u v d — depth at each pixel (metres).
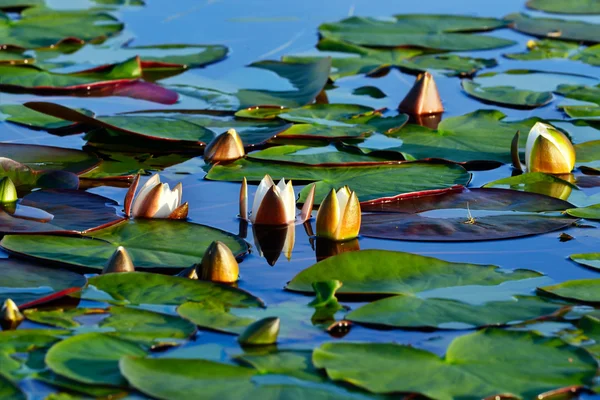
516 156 7.71
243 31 12.75
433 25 13.06
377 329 4.60
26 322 4.54
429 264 5.36
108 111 9.16
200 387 3.86
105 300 4.80
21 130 8.54
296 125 8.56
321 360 4.12
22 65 10.61
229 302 4.83
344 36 12.41
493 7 14.41
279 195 6.25
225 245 5.25
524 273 5.31
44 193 6.67
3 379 3.87
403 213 6.52
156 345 4.31
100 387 3.91
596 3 14.55
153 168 7.59
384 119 8.99
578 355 4.23
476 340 4.36
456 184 7.07
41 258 5.40
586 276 5.36
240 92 9.89
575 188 7.16
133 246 5.68
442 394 3.86
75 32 12.19
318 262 5.28
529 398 3.87
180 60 11.20
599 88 10.18
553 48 12.20
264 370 4.07
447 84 10.58
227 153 7.72
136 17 13.48
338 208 5.98
